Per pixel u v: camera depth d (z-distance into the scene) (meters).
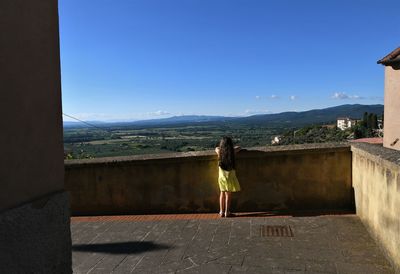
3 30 2.10
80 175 7.22
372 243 4.93
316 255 4.58
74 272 4.30
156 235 5.58
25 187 2.29
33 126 2.35
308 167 6.72
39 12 2.41
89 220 6.69
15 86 2.20
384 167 4.49
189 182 6.97
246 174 6.85
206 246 5.03
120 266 4.45
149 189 7.07
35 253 2.35
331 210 6.62
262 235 5.39
